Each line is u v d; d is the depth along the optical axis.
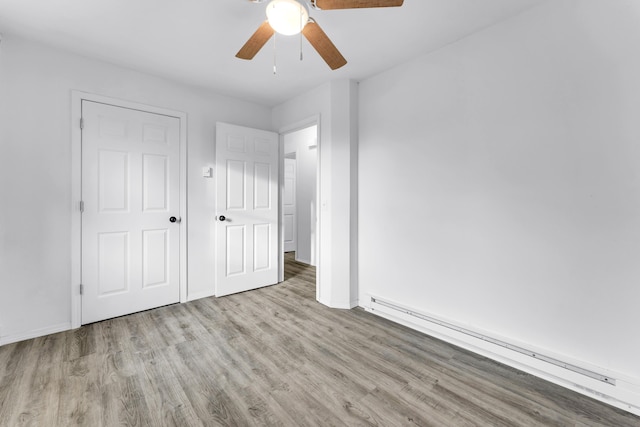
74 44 2.24
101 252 2.51
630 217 1.52
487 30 2.01
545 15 1.76
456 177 2.19
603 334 1.60
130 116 2.64
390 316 2.61
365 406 1.53
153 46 2.28
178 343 2.16
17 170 2.14
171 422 1.40
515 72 1.88
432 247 2.34
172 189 2.90
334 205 2.91
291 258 5.41
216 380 1.73
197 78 2.85
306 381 1.73
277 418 1.44
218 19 1.94
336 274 2.91
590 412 1.50
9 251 2.12
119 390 1.62
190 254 3.05
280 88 3.09
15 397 1.54
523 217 1.87
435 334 2.31
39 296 2.24
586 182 1.64
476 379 1.77
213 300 3.07
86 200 2.43
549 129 1.76
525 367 1.85
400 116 2.55
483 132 2.04
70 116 2.35
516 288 1.90
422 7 1.80
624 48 1.52
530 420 1.44
